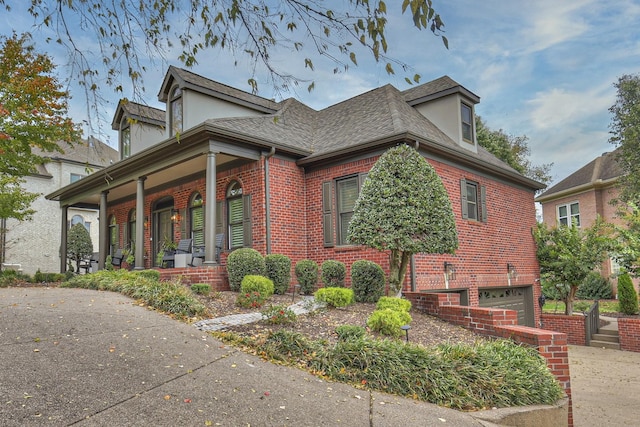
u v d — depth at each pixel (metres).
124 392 3.74
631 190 17.81
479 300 12.07
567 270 13.59
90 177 13.70
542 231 14.63
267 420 3.62
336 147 11.15
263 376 4.60
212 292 8.50
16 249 23.48
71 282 9.08
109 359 4.39
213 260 9.96
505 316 7.05
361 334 5.92
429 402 4.72
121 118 14.22
